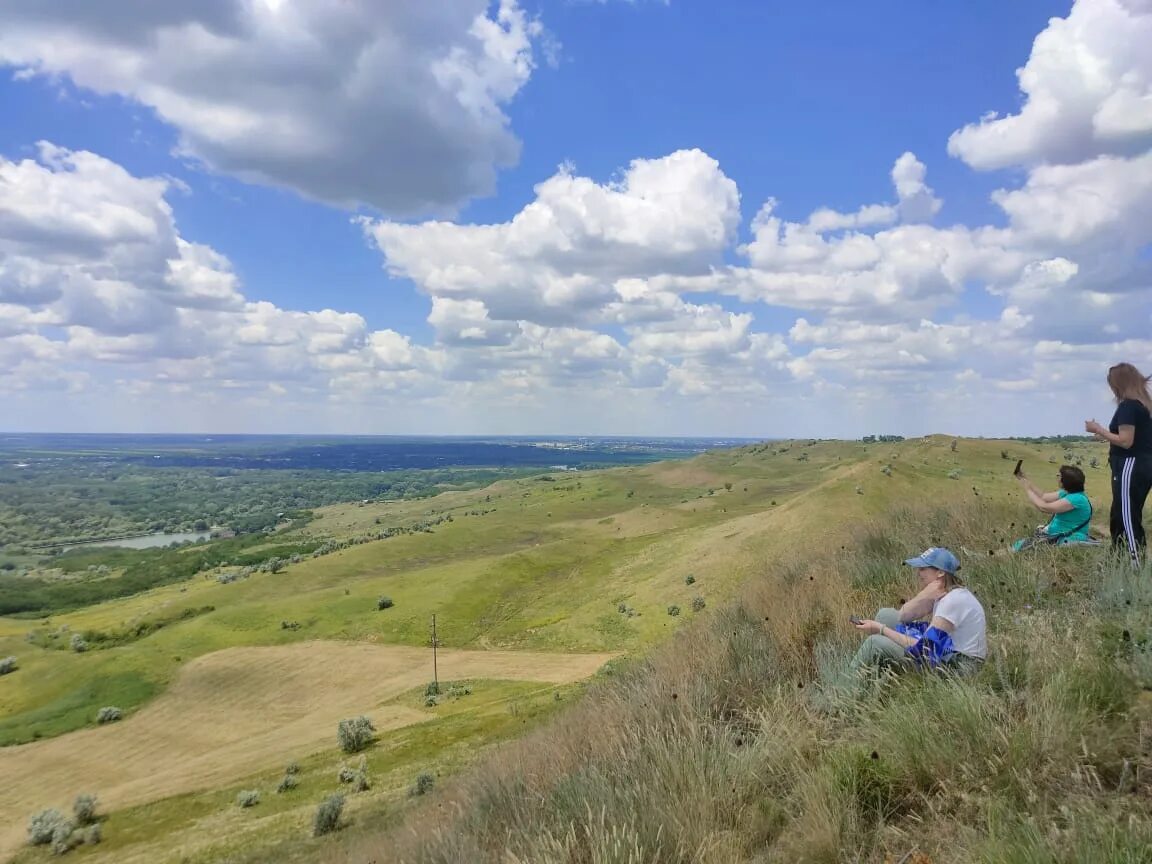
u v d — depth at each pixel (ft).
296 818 95.86
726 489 592.60
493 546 458.91
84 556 610.65
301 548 568.00
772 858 11.42
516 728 106.11
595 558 367.45
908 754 12.45
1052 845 8.76
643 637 224.53
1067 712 11.93
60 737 208.23
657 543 367.86
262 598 360.69
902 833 10.86
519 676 202.80
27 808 156.04
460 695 186.91
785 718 15.70
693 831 12.21
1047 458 337.11
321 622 298.76
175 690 239.50
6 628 375.66
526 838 13.75
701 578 260.21
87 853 109.91
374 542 482.28
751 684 19.86
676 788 13.82
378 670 238.07
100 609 417.49
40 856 113.80
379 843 30.25
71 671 273.75
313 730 179.52
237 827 100.07
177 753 187.62
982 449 359.87
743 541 282.36
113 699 237.25
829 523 255.91
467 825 18.26
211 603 364.79
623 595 275.39
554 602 294.66
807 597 25.64
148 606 399.44
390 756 123.44
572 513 570.87
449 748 116.78
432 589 330.13
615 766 16.20
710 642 24.29
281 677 241.96
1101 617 17.47
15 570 564.71
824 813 11.35
